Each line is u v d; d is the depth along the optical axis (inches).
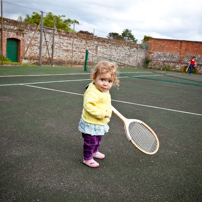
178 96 313.3
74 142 117.5
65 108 183.8
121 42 984.9
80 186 79.0
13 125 133.8
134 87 367.6
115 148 114.9
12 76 351.3
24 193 72.4
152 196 76.9
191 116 198.4
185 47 1103.6
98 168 93.3
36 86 276.1
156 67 1156.5
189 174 94.3
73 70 589.9
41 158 96.9
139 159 104.8
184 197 78.0
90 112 86.1
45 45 672.4
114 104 221.5
